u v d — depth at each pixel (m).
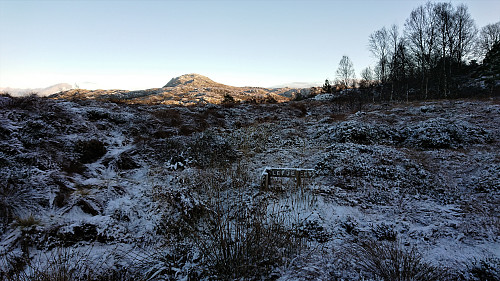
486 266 4.25
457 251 5.16
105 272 4.46
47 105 12.55
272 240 4.91
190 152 11.27
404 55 33.03
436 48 32.00
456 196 8.12
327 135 16.73
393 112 22.75
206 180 8.87
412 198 8.14
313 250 5.18
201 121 18.92
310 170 8.67
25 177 6.54
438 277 4.11
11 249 4.59
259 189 8.55
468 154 11.64
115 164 9.70
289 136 17.45
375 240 5.65
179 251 5.01
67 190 6.73
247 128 18.92
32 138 9.10
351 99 31.39
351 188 8.85
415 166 10.26
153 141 12.23
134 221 6.18
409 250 5.20
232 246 4.48
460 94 30.42
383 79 34.22
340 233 6.00
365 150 12.05
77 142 10.07
